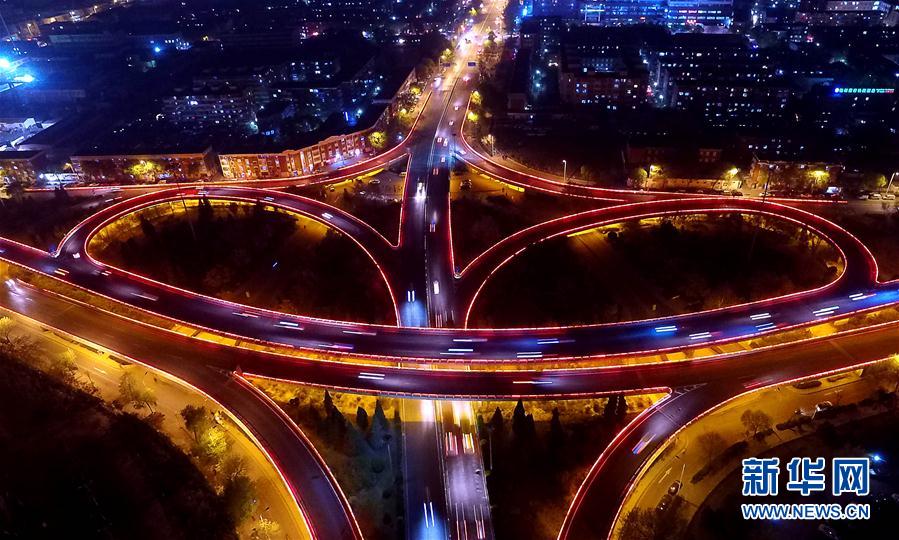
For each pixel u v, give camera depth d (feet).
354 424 485.15
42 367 536.83
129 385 479.00
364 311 605.73
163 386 526.16
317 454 446.19
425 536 406.00
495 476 443.73
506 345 539.29
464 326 573.33
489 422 480.64
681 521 411.13
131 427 472.03
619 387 487.20
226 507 411.34
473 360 515.91
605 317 584.81
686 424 452.35
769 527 406.00
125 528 405.39
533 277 647.97
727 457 450.71
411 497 431.02
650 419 459.73
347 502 414.62
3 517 410.31
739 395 472.85
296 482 427.33
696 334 542.57
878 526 403.34
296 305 619.67
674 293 623.77
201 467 453.99
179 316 589.32
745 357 508.53
